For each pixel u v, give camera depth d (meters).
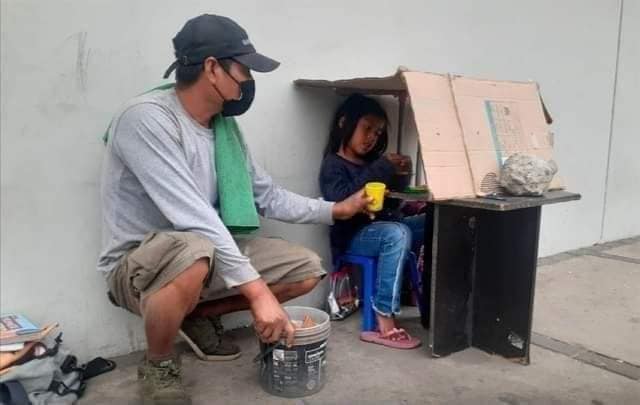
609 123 4.21
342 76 2.75
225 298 2.21
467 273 2.41
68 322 2.18
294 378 2.00
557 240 4.05
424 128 2.13
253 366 2.27
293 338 1.88
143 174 1.80
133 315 2.33
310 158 2.70
